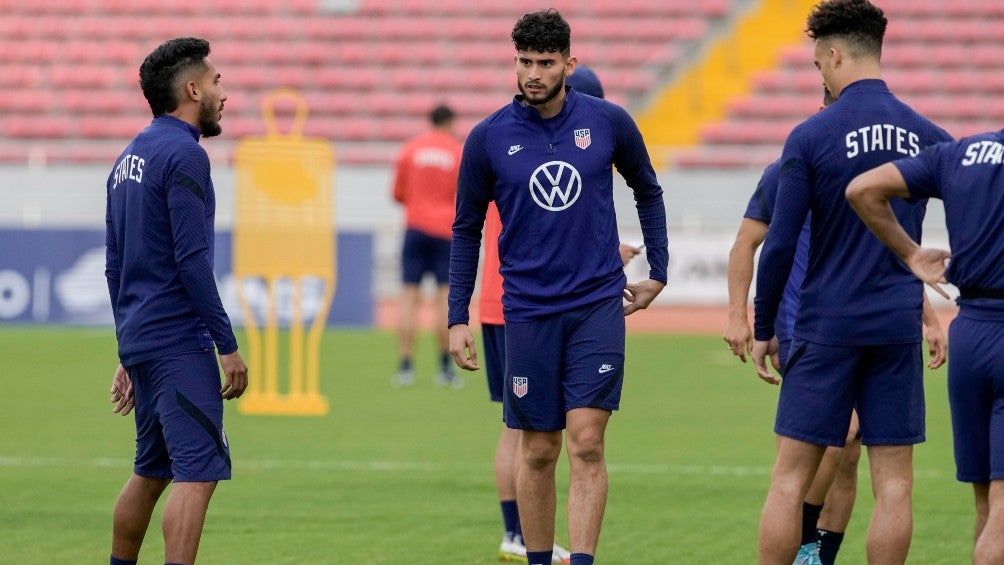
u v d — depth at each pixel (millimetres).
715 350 59125
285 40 93750
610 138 19859
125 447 35188
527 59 19250
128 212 18609
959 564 22641
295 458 33562
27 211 76375
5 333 63531
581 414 19562
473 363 20578
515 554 23141
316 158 42094
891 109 18188
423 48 91688
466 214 20500
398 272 72062
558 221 19625
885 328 18047
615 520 26516
